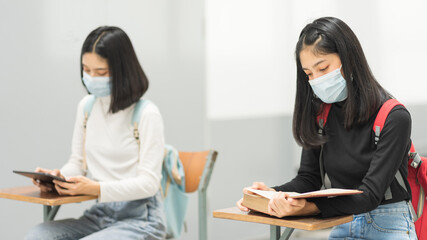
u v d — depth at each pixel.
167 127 3.51
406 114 1.51
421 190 1.63
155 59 3.45
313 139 1.68
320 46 1.54
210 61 3.77
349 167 1.61
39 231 1.96
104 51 2.01
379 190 1.47
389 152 1.49
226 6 3.85
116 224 2.01
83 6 3.13
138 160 2.09
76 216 3.13
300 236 3.96
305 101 1.70
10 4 2.85
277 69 4.16
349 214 1.46
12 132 2.87
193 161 2.38
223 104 3.85
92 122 2.18
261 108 4.09
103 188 1.93
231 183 3.90
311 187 1.76
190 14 3.64
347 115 1.57
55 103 3.03
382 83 3.45
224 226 3.86
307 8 3.94
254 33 4.02
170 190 2.27
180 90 3.59
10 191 2.06
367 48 3.53
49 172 2.00
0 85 2.82
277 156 4.20
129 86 2.07
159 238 2.06
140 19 3.38
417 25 3.26
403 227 1.55
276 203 1.41
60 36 3.04
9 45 2.85
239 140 3.95
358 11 3.58
